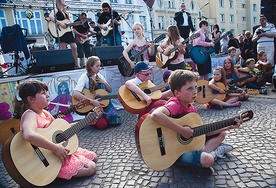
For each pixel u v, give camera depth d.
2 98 4.21
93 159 2.64
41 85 2.27
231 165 2.39
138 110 3.54
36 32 16.98
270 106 4.45
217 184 2.10
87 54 7.94
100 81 4.23
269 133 3.14
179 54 5.32
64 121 2.48
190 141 2.28
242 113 2.26
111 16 6.69
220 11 30.67
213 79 4.86
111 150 3.08
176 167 2.43
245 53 8.48
